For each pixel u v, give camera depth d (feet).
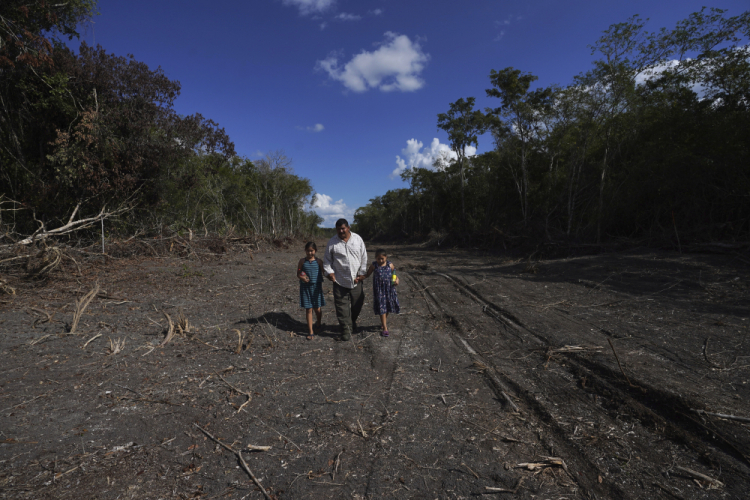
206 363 14.26
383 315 17.49
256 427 9.90
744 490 7.15
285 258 53.31
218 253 49.26
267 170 83.71
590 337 15.97
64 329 17.81
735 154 33.65
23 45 34.91
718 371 12.06
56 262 28.25
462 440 9.22
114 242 41.24
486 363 13.99
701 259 29.73
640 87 47.09
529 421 10.04
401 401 11.27
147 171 44.14
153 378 12.85
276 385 12.41
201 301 24.59
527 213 67.36
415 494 7.42
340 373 13.39
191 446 9.09
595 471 7.95
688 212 37.01
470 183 90.07
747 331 15.66
